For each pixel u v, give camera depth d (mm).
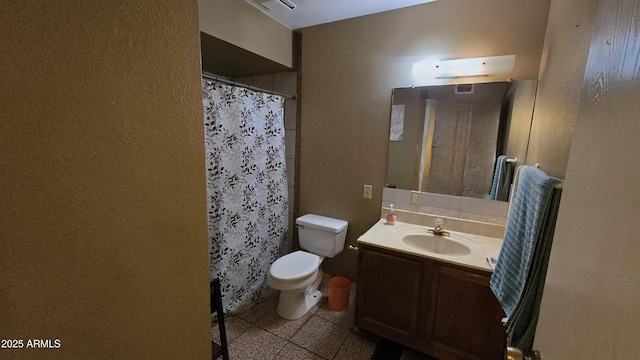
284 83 2586
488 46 1777
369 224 2334
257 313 2135
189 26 569
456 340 1574
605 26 515
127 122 474
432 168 2039
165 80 531
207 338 689
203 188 637
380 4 1937
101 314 471
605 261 423
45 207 387
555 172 1188
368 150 2246
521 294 1006
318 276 2381
